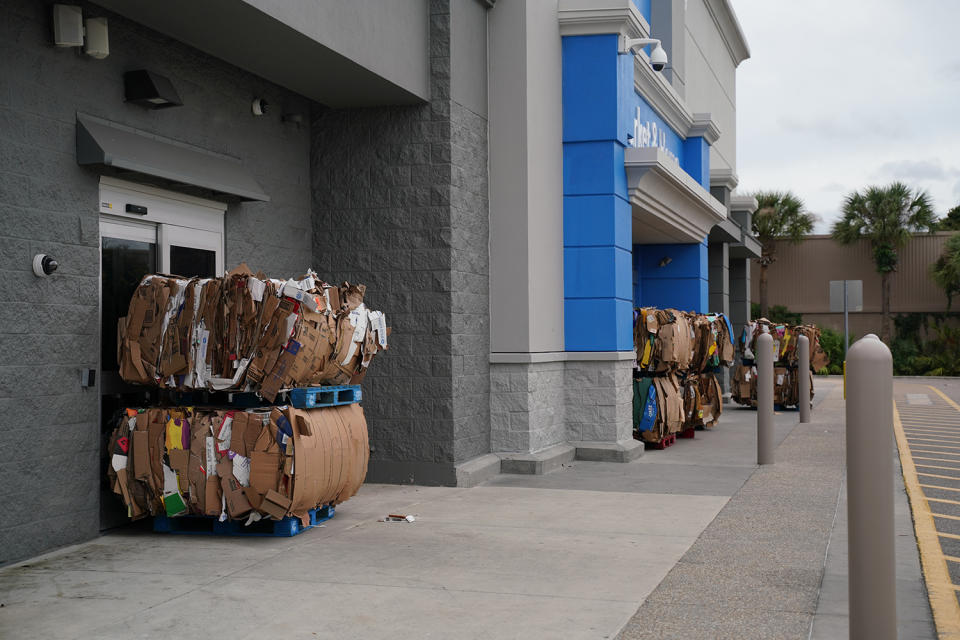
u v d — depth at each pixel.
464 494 10.17
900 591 6.30
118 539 7.70
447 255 10.87
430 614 5.65
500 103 12.05
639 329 14.41
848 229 48.19
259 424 7.43
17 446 6.89
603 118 13.05
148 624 5.45
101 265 7.97
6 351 6.80
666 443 15.03
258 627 5.40
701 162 20.16
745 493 10.16
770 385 12.53
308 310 7.55
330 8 8.83
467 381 11.25
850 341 49.22
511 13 12.05
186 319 7.59
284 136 10.68
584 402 13.18
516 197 11.98
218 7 7.73
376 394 10.99
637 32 13.77
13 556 6.85
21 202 6.95
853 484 4.33
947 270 46.06
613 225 13.04
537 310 12.21
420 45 10.71
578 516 8.83
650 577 6.53
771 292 50.47
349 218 11.12
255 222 10.09
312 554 7.21
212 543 7.56
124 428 7.60
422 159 10.95
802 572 6.62
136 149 7.88
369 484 10.91
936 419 20.61
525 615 5.62
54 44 7.23
